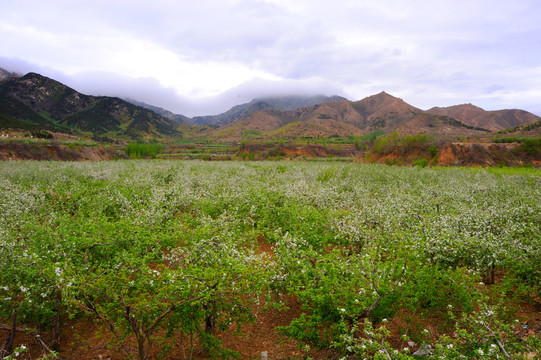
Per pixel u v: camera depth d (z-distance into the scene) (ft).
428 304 17.99
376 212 29.76
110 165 103.96
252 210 32.89
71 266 14.55
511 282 19.88
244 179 62.18
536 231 24.08
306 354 15.65
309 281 16.85
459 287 16.92
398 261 18.84
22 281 14.60
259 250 30.01
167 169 84.99
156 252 20.10
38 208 31.37
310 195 42.98
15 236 19.54
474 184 57.26
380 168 113.91
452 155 153.58
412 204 36.35
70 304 13.84
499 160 149.79
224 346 16.39
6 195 34.22
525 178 69.46
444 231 22.93
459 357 11.39
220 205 36.37
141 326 13.38
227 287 13.83
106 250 19.57
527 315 19.30
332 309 15.06
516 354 11.44
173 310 13.44
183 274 14.57
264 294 19.25
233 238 23.82
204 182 56.08
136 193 42.16
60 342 15.98
